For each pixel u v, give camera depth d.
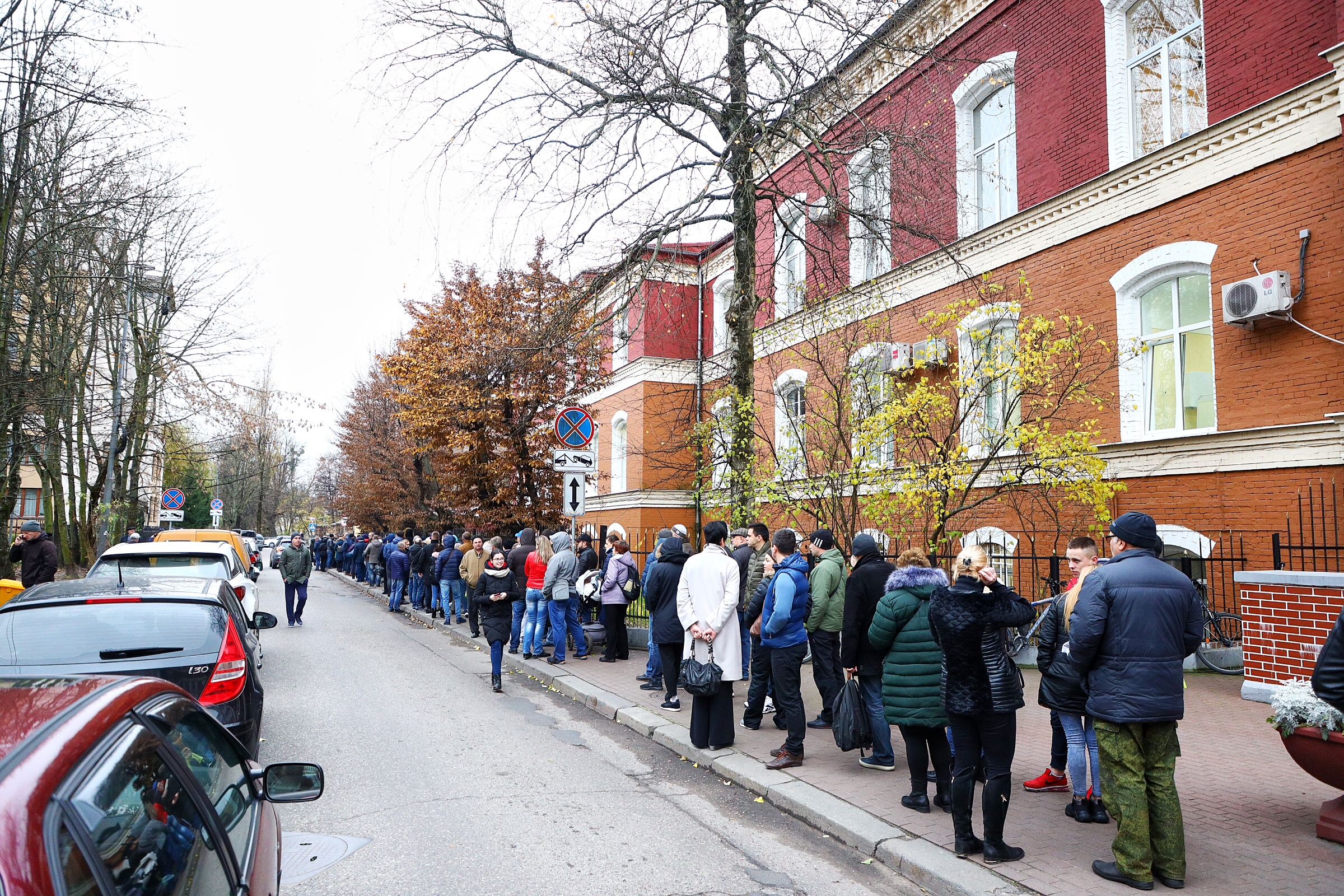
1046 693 5.65
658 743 7.96
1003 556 12.33
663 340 24.92
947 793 5.71
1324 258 9.59
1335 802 5.09
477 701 9.73
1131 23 12.34
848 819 5.51
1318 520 9.49
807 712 8.80
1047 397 11.26
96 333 21.77
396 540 24.20
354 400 35.97
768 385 16.83
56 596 5.18
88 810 1.71
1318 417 9.59
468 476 17.91
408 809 5.81
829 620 7.97
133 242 20.56
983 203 14.84
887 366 11.26
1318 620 7.86
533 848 5.12
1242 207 10.46
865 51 10.28
